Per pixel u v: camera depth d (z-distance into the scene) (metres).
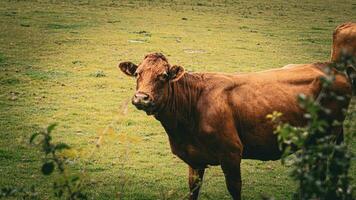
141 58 33.16
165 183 15.87
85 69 29.89
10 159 17.11
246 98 12.45
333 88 12.82
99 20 45.84
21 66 29.94
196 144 12.54
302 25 48.34
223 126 12.23
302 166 6.27
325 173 6.56
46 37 38.03
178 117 12.42
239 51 36.25
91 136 19.66
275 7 59.66
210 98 12.34
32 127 20.38
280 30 45.31
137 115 22.41
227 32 43.16
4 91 25.12
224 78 12.66
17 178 15.61
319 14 55.69
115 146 18.72
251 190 15.49
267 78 12.80
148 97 11.66
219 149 12.32
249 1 63.69
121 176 16.20
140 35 40.06
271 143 12.55
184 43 37.97
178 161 17.77
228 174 12.43
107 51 34.56
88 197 14.43
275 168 17.31
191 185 13.09
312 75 12.93
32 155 17.47
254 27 46.28
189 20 48.22
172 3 58.81
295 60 34.28
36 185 15.12
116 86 26.77
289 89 12.66
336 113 12.95
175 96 12.27
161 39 38.94
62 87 26.19
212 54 34.97
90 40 37.62
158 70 11.90
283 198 14.93
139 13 50.78
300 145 6.30
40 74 28.36
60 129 20.30
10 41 36.25
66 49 34.72
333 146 6.22
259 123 12.38
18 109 22.59
